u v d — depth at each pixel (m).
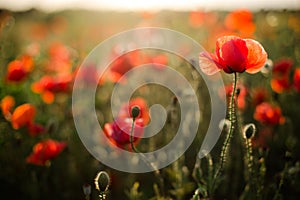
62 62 1.59
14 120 1.01
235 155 0.99
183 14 2.09
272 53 1.75
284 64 1.05
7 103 1.16
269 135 1.04
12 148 1.13
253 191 0.79
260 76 1.33
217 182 0.74
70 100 1.26
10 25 1.74
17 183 1.08
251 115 1.09
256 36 2.00
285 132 1.10
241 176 0.96
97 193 0.99
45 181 1.05
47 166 1.05
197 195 0.67
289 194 0.89
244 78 1.23
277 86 1.09
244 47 0.63
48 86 1.19
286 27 2.31
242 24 1.48
